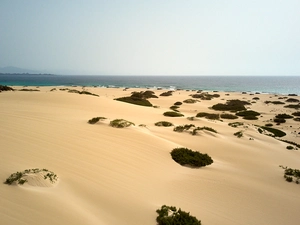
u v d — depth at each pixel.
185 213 6.27
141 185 8.00
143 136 13.19
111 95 56.16
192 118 22.91
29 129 11.36
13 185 6.07
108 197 6.77
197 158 11.09
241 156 13.43
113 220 5.72
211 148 14.18
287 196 8.80
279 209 7.72
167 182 8.65
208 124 21.38
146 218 6.07
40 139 10.17
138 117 21.78
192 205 7.26
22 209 5.18
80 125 13.79
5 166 7.15
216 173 10.28
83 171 8.02
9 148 8.64
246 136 17.83
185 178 9.29
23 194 5.78
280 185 9.88
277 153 14.88
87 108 23.22
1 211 4.92
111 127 14.12
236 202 7.86
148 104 40.88
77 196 6.44
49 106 21.80
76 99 27.91
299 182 10.22
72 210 5.63
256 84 145.88
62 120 14.65
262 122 30.78
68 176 7.44
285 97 60.53
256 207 7.68
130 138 12.54
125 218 5.91
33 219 4.93
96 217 5.64
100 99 30.20
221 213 7.05
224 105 42.59
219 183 9.18
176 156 11.27
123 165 9.27
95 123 14.70
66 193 6.42
